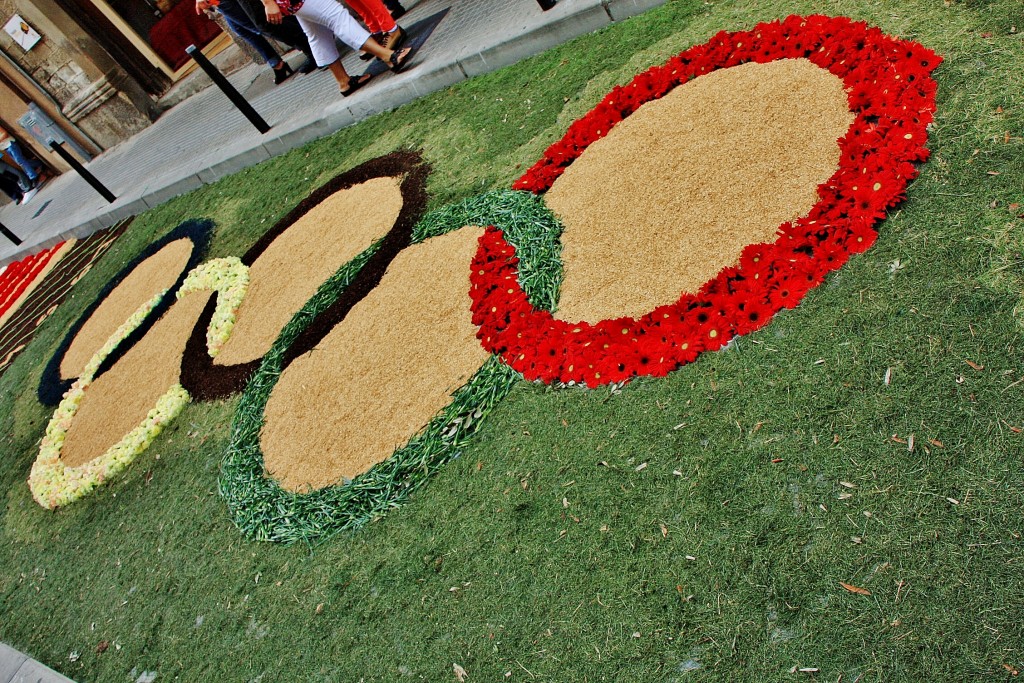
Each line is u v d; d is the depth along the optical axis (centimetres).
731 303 321
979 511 225
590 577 287
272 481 434
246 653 366
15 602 536
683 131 435
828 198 336
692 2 527
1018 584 209
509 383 377
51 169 1778
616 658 262
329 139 787
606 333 354
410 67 728
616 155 457
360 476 392
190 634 398
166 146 1218
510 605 300
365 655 326
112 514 521
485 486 346
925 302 278
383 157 671
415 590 332
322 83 902
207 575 419
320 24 718
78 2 1330
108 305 836
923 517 233
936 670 208
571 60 573
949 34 366
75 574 505
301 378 489
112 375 678
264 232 716
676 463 295
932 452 243
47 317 991
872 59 381
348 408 438
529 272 422
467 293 448
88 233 1188
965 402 247
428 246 513
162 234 909
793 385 286
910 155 325
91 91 1438
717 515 271
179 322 666
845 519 246
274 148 855
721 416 296
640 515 290
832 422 268
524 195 486
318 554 379
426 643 312
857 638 223
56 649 464
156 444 551
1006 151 301
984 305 264
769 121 400
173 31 1398
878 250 305
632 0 550
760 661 235
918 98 346
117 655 423
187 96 1430
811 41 420
